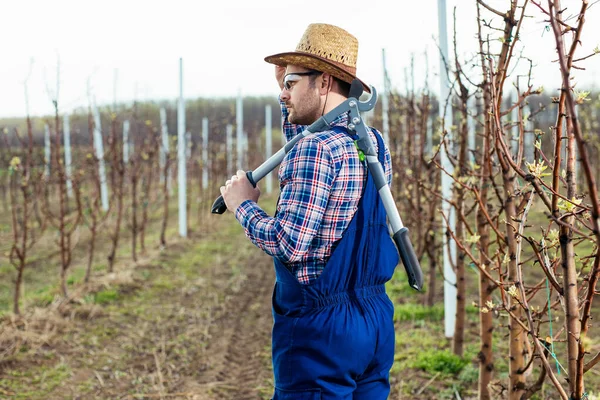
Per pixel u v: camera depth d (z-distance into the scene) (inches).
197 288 269.7
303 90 74.9
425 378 155.0
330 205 71.3
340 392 71.2
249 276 300.0
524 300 72.9
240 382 164.9
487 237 116.9
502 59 84.7
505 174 92.6
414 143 220.1
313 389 70.9
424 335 188.9
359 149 72.9
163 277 289.6
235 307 242.5
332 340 70.6
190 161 571.2
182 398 153.5
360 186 73.2
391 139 238.5
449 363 158.7
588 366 64.5
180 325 213.9
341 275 71.9
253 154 752.3
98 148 435.2
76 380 162.2
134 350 187.5
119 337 198.4
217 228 467.2
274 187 829.2
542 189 71.0
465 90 118.7
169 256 344.5
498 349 167.9
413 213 239.5
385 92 233.5
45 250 359.3
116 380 163.9
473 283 245.0
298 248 68.9
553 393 135.5
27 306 228.5
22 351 177.9
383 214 76.2
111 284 261.0
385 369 77.9
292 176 70.6
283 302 73.1
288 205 70.0
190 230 444.8
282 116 89.1
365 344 72.4
